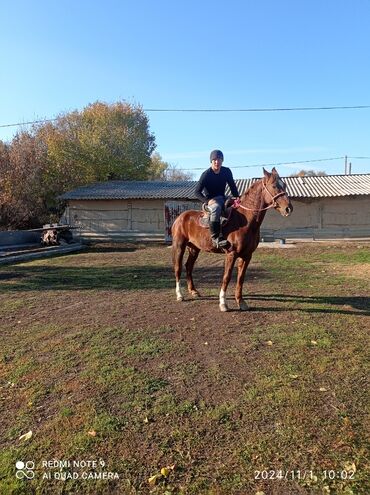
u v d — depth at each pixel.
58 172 32.19
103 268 14.12
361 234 22.70
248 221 7.23
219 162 7.42
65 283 11.33
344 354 5.45
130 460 3.50
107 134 35.97
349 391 4.46
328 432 3.74
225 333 6.44
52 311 8.20
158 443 3.69
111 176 35.94
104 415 4.13
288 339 6.05
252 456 3.47
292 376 4.82
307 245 20.89
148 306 8.34
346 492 3.06
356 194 21.81
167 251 19.53
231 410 4.16
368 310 7.59
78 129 36.12
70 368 5.29
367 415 4.00
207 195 7.57
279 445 3.59
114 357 5.58
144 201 25.44
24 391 4.74
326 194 22.19
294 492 3.09
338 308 7.75
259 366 5.16
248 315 7.41
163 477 3.28
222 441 3.69
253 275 11.84
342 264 13.83
